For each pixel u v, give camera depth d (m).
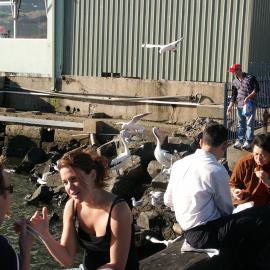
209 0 15.83
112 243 3.26
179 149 13.82
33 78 18.36
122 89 17.03
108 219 3.26
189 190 4.59
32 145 17.42
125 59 17.17
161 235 10.05
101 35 17.42
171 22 16.42
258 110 12.81
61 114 17.83
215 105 15.16
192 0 16.05
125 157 12.57
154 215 10.26
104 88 17.33
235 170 5.32
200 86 15.92
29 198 13.05
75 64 17.86
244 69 15.60
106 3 17.22
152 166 12.99
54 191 13.06
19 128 17.55
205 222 4.58
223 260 4.63
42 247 9.46
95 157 3.38
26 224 3.19
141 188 12.83
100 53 17.52
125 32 17.08
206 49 16.03
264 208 4.58
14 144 17.61
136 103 16.83
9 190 2.71
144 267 4.59
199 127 14.64
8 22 18.91
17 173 15.81
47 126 17.20
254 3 15.57
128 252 3.28
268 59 17.53
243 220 4.51
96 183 3.33
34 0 18.23
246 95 11.34
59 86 18.05
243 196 5.16
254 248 4.62
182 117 16.19
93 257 3.40
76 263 8.01
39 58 18.33
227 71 15.84
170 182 4.85
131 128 13.94
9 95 18.66
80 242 3.46
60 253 3.38
